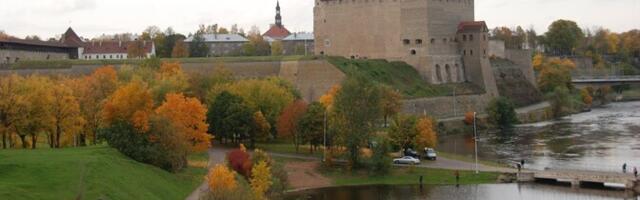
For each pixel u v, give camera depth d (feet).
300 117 396.37
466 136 531.09
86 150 297.53
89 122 359.46
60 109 333.62
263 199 241.14
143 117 304.50
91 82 401.90
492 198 302.45
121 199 233.14
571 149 438.81
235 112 410.52
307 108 398.21
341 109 358.02
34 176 233.96
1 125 317.83
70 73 647.15
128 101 310.04
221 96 421.18
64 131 337.11
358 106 355.56
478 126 582.76
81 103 359.87
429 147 392.27
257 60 637.30
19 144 360.89
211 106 423.23
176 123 316.60
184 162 314.96
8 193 207.00
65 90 339.57
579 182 324.80
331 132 362.33
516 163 379.96
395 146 386.52
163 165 300.81
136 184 256.73
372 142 363.35
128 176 260.83
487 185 329.52
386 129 440.86
